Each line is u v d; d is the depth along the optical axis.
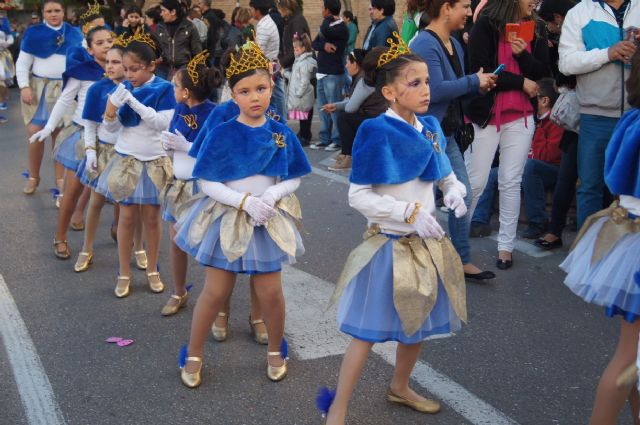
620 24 5.30
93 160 5.25
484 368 4.07
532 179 6.36
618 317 4.72
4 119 13.20
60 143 5.98
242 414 3.65
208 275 3.80
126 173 4.92
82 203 6.78
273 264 3.74
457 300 3.29
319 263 5.84
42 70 7.76
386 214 3.15
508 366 4.10
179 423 3.58
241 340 4.46
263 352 4.31
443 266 3.25
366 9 20.23
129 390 3.89
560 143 5.99
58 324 4.72
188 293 5.09
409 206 3.11
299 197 7.90
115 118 4.86
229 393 3.85
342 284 3.20
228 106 3.85
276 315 3.88
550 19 6.84
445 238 3.33
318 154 10.22
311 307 4.95
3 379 4.02
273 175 3.72
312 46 10.85
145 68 4.91
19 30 19.09
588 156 5.46
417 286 3.14
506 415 3.60
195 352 3.92
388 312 3.17
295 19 10.79
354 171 3.17
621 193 3.04
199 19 15.06
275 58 10.23
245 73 3.59
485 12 5.34
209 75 4.25
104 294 5.23
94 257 6.04
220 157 3.65
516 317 4.74
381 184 3.20
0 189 8.30
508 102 5.32
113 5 16.41
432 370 4.04
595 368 4.07
